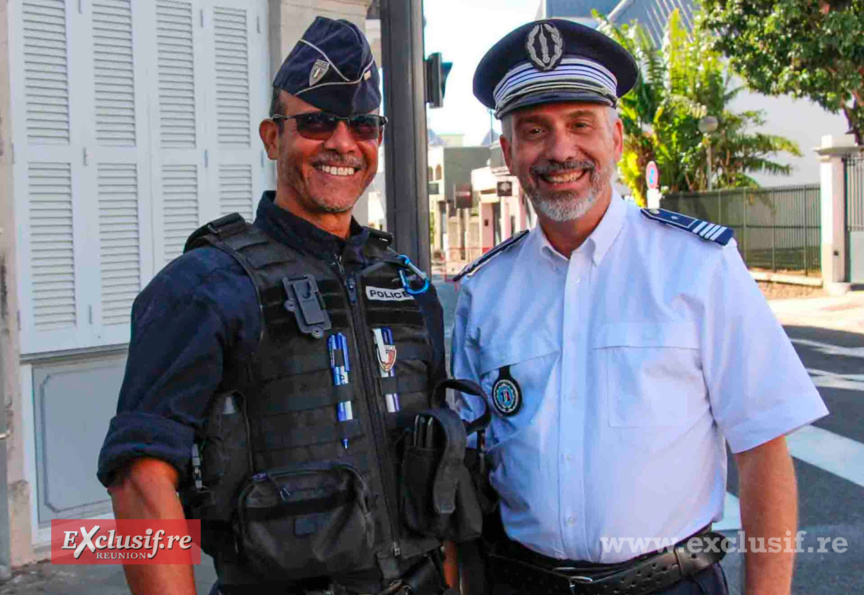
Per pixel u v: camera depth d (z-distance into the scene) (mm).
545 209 2061
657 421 1926
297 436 1777
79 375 4812
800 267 16469
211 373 1713
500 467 2111
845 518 4957
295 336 1806
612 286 2041
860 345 10711
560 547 1992
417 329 2035
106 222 4902
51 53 4660
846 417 7180
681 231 2027
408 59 4551
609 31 21188
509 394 2104
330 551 1710
